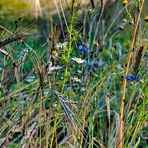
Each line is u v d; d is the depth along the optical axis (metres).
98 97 4.15
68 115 2.99
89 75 4.07
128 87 4.48
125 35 5.68
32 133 3.56
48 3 5.54
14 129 3.67
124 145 3.58
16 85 4.10
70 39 3.42
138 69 3.62
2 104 3.70
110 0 5.44
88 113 3.96
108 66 4.53
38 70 3.26
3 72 3.67
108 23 5.29
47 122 3.47
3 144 3.60
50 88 3.20
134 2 3.47
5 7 7.96
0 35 3.33
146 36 4.12
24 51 3.39
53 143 3.71
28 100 3.82
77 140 3.52
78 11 3.57
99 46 4.51
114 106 4.59
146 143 4.16
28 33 3.32
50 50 3.62
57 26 3.95
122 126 3.58
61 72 3.70
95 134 4.26
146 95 3.61
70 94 3.73
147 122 4.02
